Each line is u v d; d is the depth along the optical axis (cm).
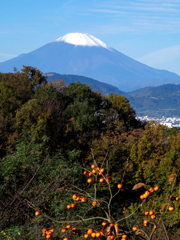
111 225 314
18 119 2480
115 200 1247
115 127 3319
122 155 2231
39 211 355
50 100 3409
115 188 1330
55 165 1071
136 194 1731
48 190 562
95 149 2159
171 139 2509
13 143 1880
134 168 2089
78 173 1017
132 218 724
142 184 336
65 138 2559
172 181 364
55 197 769
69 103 3812
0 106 2823
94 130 2875
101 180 360
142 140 2270
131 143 2336
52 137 2392
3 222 491
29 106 2645
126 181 2042
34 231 629
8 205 497
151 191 332
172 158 2111
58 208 771
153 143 2288
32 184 927
